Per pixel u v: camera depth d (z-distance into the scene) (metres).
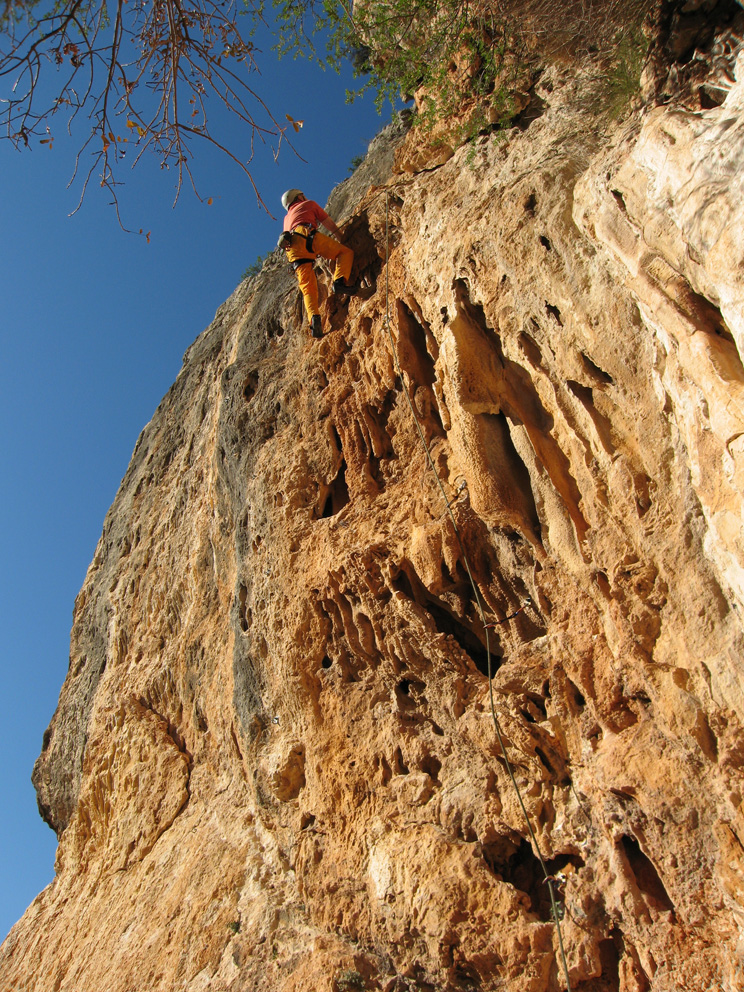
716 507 3.72
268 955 6.14
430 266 6.29
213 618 9.21
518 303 5.39
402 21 6.17
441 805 5.49
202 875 7.37
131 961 7.27
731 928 3.89
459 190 6.57
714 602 4.11
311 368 7.77
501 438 5.59
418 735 5.89
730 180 3.60
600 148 5.19
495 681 5.47
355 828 6.00
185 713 9.38
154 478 12.63
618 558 4.68
